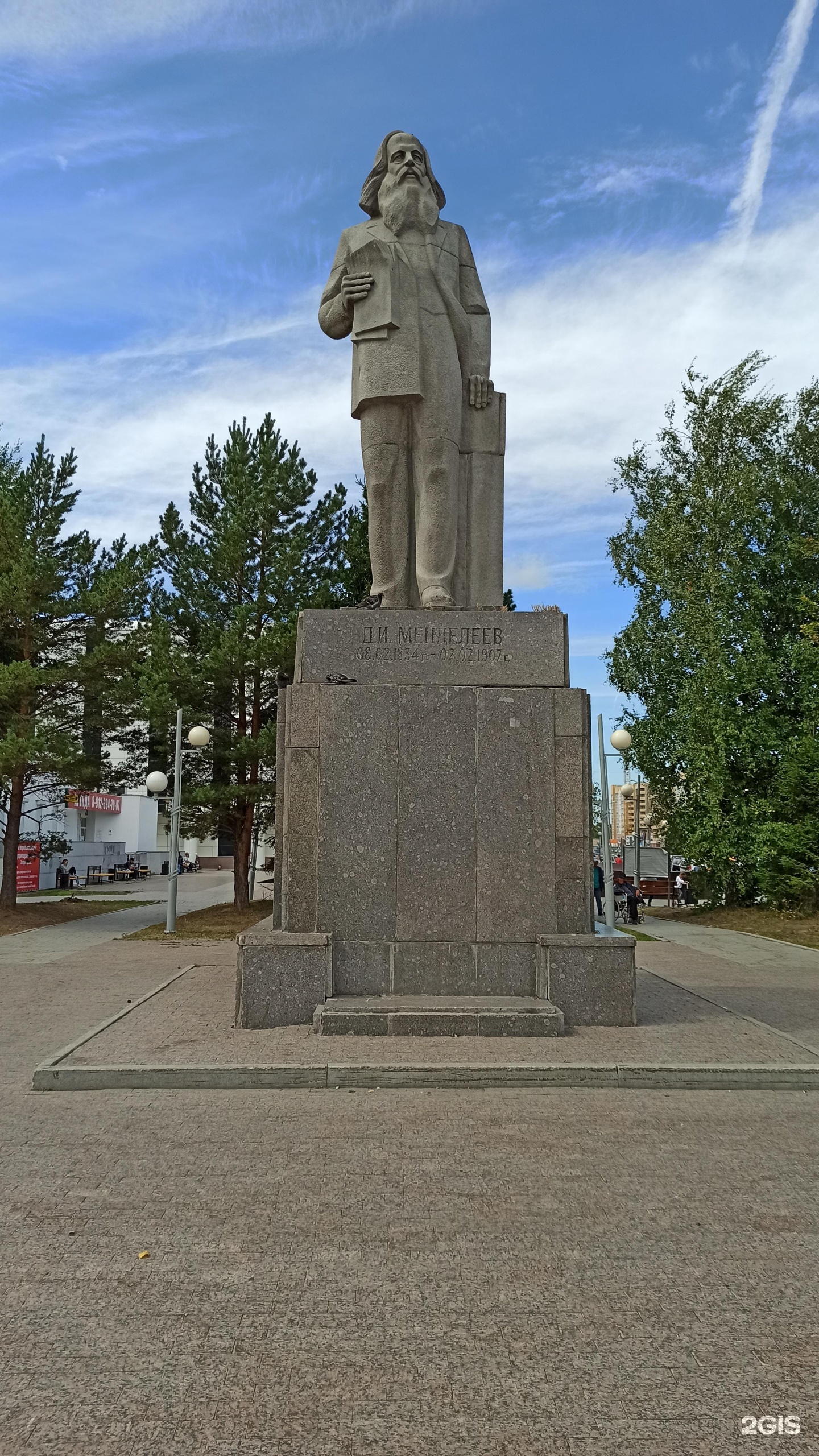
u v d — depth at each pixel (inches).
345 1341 120.8
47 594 837.8
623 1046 264.7
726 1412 105.7
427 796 303.0
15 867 885.2
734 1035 283.0
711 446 937.5
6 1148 195.3
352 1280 137.1
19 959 561.3
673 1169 182.9
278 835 333.1
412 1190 171.3
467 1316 127.0
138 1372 113.4
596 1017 292.8
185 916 888.3
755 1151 194.1
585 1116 216.2
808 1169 183.3
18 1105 227.9
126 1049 264.1
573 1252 146.8
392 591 349.1
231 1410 106.0
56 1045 301.7
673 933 743.7
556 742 305.9
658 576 938.1
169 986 399.5
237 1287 135.0
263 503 847.7
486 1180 176.7
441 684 310.3
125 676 847.1
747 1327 124.5
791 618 926.4
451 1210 162.4
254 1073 241.0
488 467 361.7
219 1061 247.9
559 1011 279.0
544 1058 251.1
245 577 873.5
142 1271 140.0
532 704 307.0
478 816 302.2
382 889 299.7
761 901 890.7
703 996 367.6
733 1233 154.2
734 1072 242.4
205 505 907.4
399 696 307.4
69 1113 219.9
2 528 819.4
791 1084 242.8
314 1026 279.7
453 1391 109.7
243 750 808.3
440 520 344.8
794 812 845.2
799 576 916.0
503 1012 277.4
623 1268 141.3
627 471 1022.4
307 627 317.4
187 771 889.5
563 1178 177.6
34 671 799.7
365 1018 277.4
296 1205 164.9
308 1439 100.8
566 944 293.1
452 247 365.7
